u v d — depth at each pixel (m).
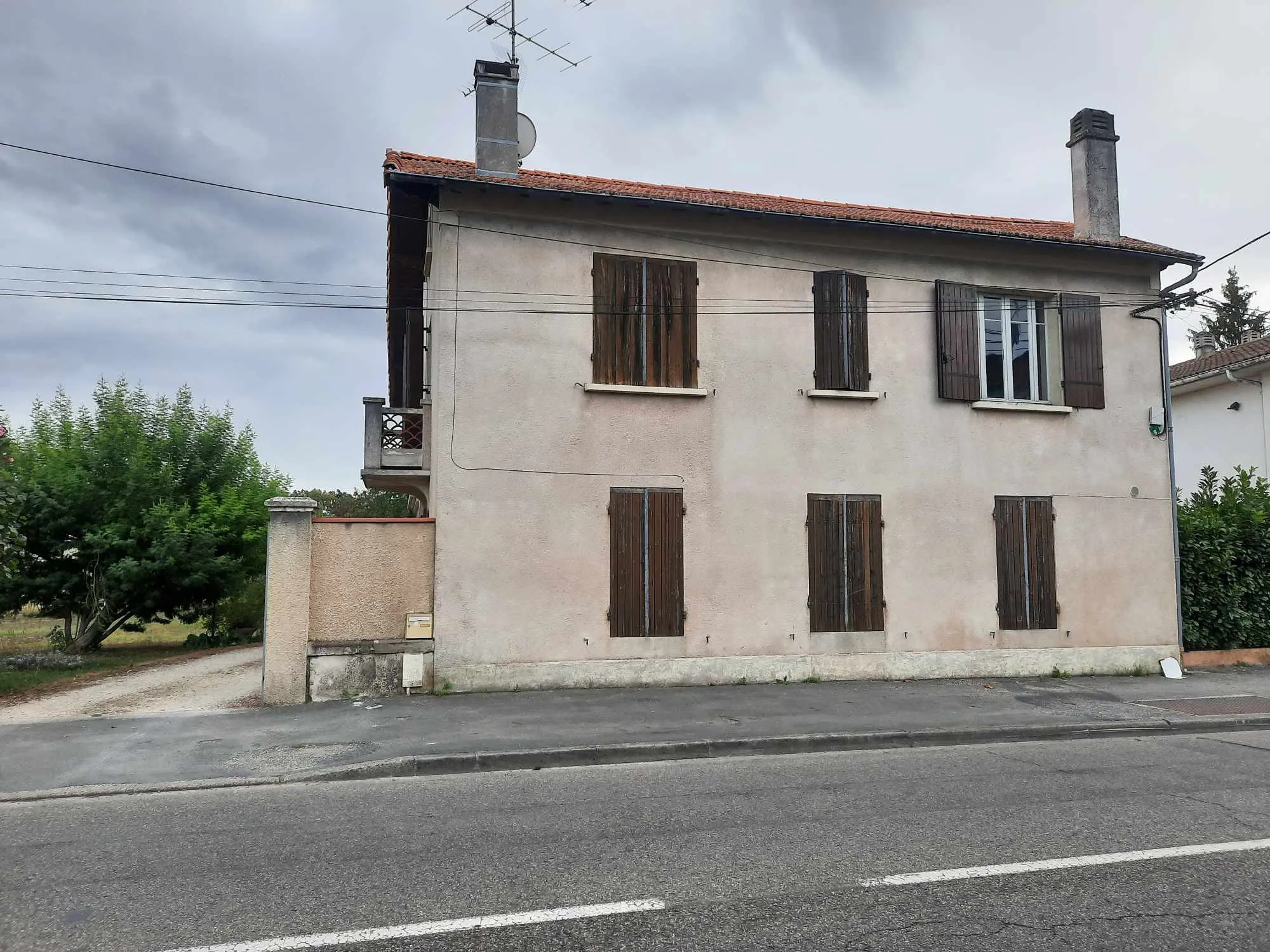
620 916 4.21
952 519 12.63
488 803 6.39
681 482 11.66
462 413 11.03
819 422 12.26
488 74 12.16
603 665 11.15
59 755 7.69
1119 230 14.27
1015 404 12.99
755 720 9.24
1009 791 6.74
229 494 19.00
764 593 11.80
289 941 3.93
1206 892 4.56
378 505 37.53
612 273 11.68
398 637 10.59
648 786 6.94
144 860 5.09
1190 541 14.10
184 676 12.79
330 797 6.58
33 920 4.19
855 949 3.84
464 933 4.01
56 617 17.94
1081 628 12.99
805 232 12.34
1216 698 11.01
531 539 11.09
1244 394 19.31
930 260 12.88
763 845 5.32
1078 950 3.85
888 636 12.20
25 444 18.22
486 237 11.30
